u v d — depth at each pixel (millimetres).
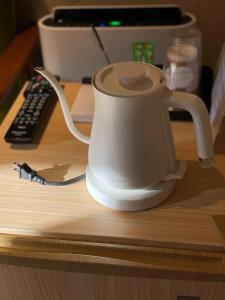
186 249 606
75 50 994
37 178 693
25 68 1147
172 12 997
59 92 631
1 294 707
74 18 1013
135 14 1004
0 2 1136
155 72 576
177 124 815
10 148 777
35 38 1152
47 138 798
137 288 648
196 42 828
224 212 640
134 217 637
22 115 831
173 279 616
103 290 662
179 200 662
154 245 610
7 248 622
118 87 551
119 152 580
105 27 960
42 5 1181
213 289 630
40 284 667
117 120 552
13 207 659
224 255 597
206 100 831
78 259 605
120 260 600
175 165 654
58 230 621
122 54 993
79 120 834
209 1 1098
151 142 580
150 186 641
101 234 614
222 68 781
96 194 652
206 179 697
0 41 1166
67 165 736
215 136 762
